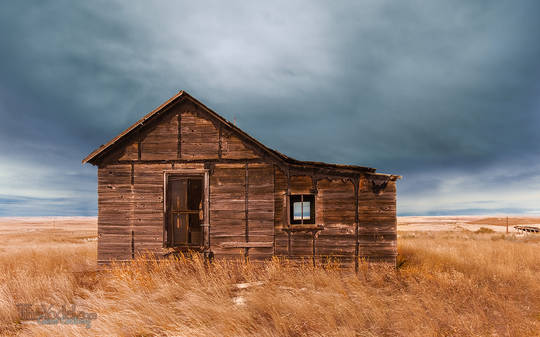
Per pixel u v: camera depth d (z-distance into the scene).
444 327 5.53
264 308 6.28
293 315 5.88
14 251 15.44
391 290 8.10
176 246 9.95
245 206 10.05
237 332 5.09
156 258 9.84
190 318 5.68
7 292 7.12
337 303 6.41
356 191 10.27
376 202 10.27
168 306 6.37
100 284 8.58
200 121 10.34
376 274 9.17
